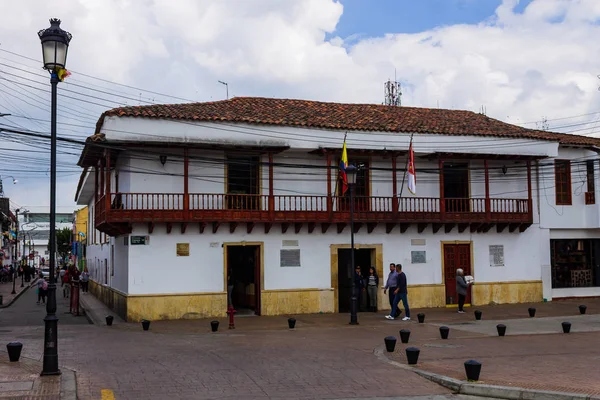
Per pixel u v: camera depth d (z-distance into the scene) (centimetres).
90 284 3950
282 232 2248
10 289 4316
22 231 7612
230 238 2184
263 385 1015
